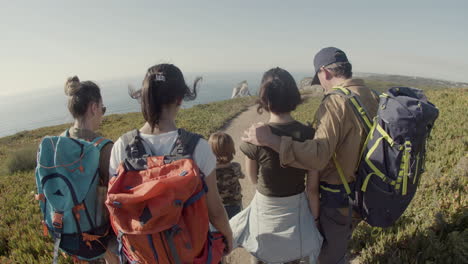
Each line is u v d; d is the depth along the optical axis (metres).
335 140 2.01
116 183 1.47
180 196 1.40
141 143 1.62
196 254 1.57
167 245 1.45
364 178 2.14
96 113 2.36
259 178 2.31
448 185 4.15
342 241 2.41
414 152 1.96
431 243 2.98
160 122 1.65
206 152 1.64
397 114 1.88
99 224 2.04
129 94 1.74
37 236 4.61
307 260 2.37
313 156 1.91
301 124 2.15
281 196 2.25
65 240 2.00
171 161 1.53
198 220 1.54
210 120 18.08
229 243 1.99
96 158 2.04
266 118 18.91
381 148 1.99
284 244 2.29
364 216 2.31
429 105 1.89
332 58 2.31
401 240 3.33
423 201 3.91
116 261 2.40
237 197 3.47
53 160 1.94
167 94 1.57
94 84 2.38
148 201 1.40
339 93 2.14
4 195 7.05
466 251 2.70
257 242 2.40
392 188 2.04
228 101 31.77
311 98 31.84
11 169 10.23
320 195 2.39
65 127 25.30
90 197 1.99
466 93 13.55
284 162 1.97
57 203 1.91
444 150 6.04
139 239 1.43
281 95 1.99
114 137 15.91
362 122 2.07
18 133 22.97
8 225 5.38
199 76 1.77
